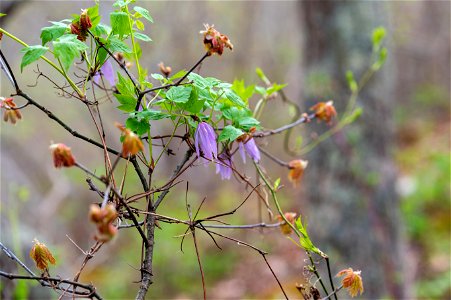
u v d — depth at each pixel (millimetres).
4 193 4777
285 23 11391
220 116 1356
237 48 10953
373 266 4160
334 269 4109
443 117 11477
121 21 1227
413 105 12273
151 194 1253
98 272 7094
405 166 9117
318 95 4137
